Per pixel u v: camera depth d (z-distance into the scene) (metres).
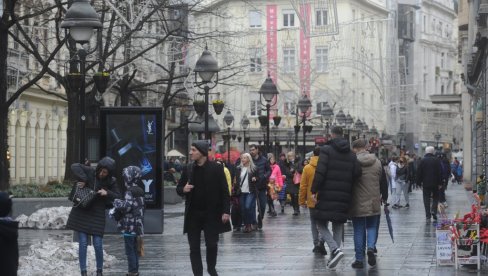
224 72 95.75
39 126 95.38
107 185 26.70
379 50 166.62
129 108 38.75
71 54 53.41
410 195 88.38
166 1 61.47
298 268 28.78
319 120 145.62
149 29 73.56
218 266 29.47
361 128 124.00
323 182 27.78
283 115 148.62
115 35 67.06
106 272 28.25
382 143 152.00
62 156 104.12
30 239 40.12
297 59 147.38
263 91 65.50
